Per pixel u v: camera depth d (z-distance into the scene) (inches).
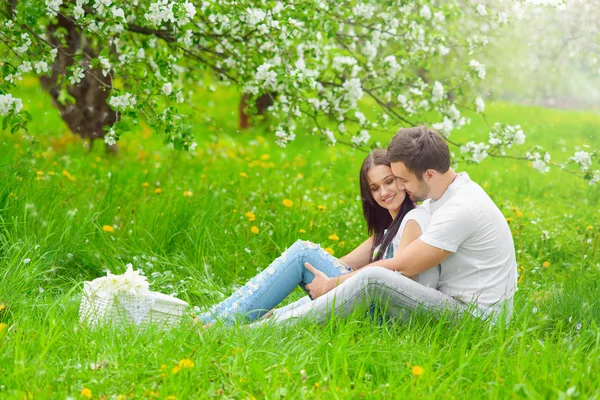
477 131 693.3
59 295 196.1
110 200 269.1
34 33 245.4
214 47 288.4
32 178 268.8
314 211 305.3
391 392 127.3
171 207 261.9
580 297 193.5
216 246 245.0
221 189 319.3
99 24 242.2
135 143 538.3
